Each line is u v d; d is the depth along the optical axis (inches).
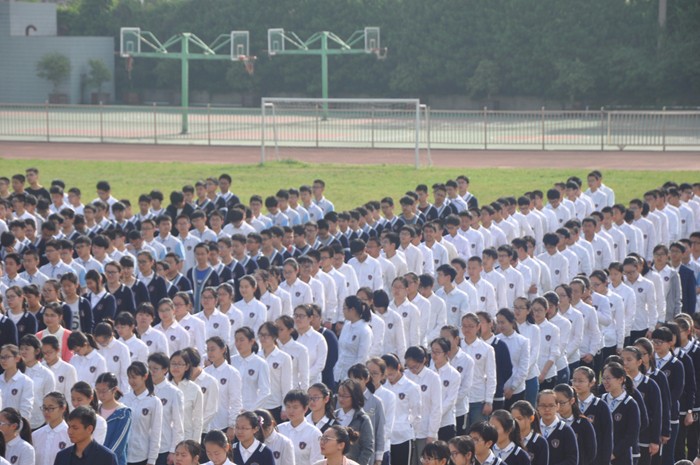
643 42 3607.3
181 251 925.2
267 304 754.8
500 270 845.2
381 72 3929.6
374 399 545.0
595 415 549.0
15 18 3956.7
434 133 2415.1
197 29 4099.4
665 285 866.1
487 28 3772.1
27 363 588.4
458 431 644.7
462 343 668.1
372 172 1951.3
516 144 2337.6
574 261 912.3
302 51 3238.2
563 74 3607.3
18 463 493.4
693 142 2316.7
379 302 693.3
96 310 743.7
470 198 1178.0
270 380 617.6
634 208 1074.7
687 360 655.1
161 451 557.0
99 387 528.7
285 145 2383.1
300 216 1087.0
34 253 823.7
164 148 2364.7
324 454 458.3
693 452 685.3
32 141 2464.3
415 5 3858.3
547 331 707.4
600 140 2351.1
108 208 1050.7
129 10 4170.8
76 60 3956.7
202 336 681.6
